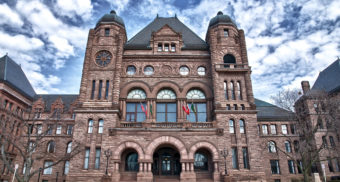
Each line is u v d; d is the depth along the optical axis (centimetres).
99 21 4050
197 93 3734
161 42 3994
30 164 2481
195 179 2966
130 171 3191
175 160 3359
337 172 4422
